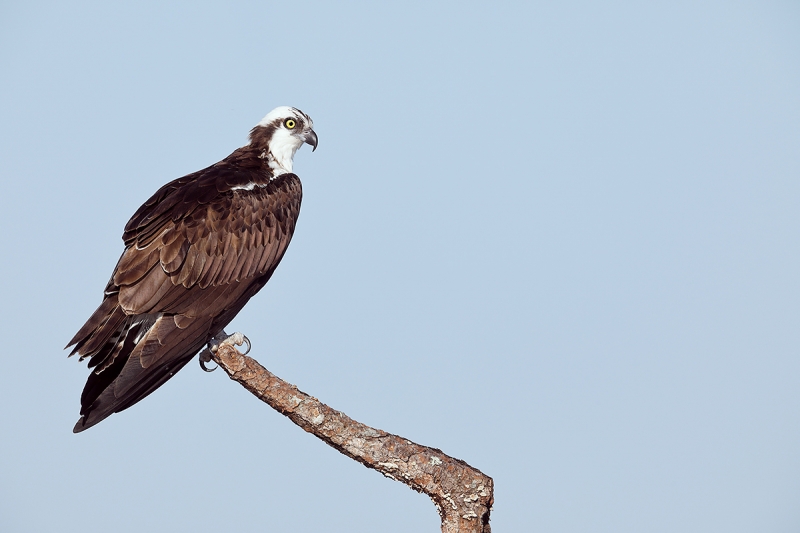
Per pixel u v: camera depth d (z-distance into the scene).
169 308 11.95
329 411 9.91
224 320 12.65
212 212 12.76
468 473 9.98
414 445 10.09
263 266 13.34
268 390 9.86
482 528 10.14
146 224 12.15
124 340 11.66
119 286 11.70
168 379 11.84
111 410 10.60
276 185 14.08
